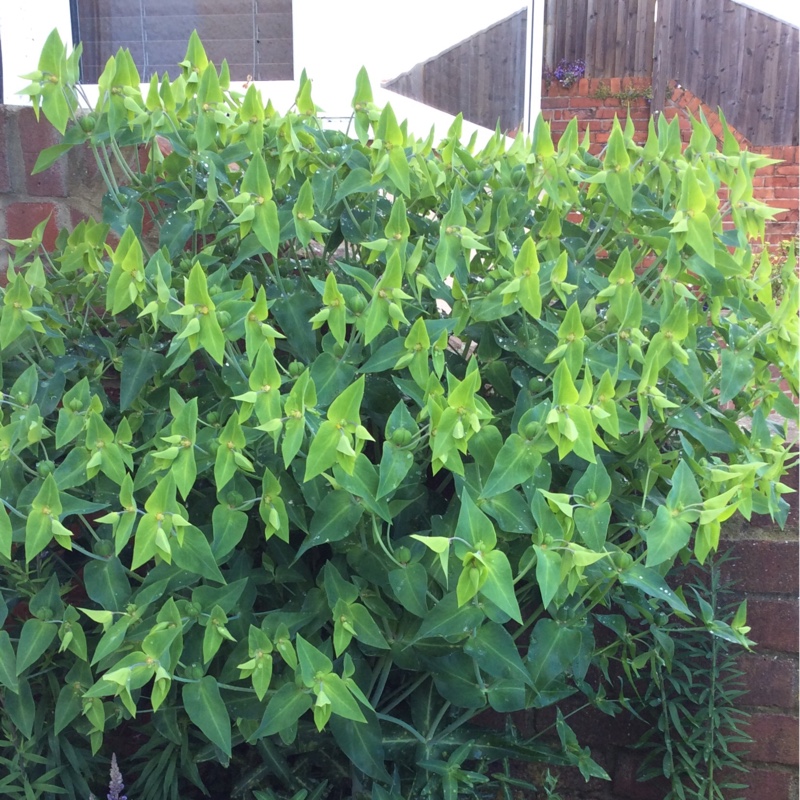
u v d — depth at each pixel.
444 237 1.00
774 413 1.74
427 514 1.15
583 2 4.25
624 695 1.42
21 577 1.09
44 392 1.08
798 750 1.39
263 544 1.19
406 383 0.95
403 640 1.03
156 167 1.25
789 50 4.15
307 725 1.17
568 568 0.86
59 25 2.24
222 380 1.09
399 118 2.58
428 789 1.08
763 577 1.40
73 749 1.16
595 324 1.07
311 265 1.25
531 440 0.88
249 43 2.54
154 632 0.87
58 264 1.46
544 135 1.08
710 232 0.98
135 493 1.07
